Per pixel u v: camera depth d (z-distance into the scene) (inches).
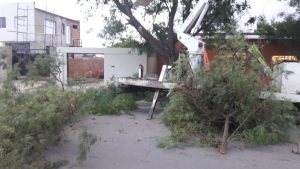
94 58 978.7
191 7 764.6
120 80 453.1
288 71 337.7
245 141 297.7
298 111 358.0
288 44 908.6
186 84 319.3
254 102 298.8
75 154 252.5
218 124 327.6
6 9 1804.9
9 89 243.3
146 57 928.3
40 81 314.5
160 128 348.2
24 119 213.8
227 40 321.7
